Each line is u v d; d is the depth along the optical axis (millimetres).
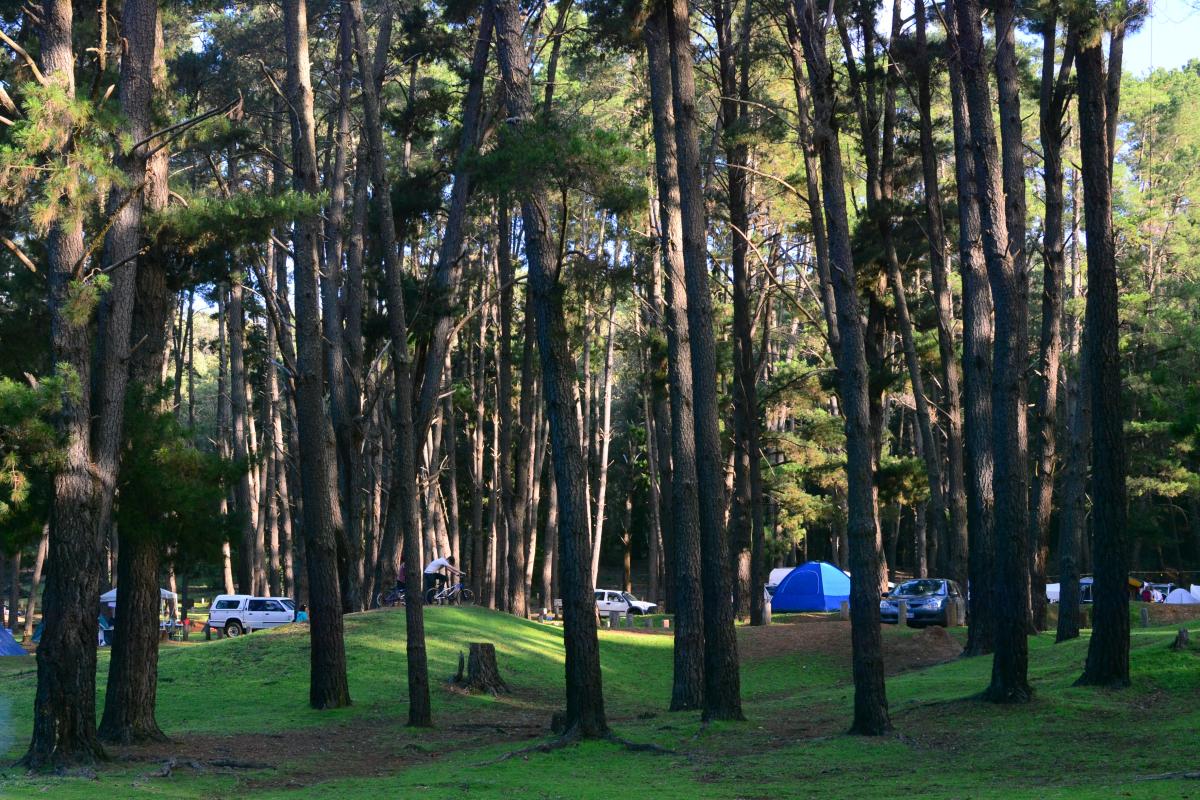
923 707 17562
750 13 32344
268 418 49938
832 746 15062
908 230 34719
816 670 28141
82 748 14250
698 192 18672
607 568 88062
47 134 13539
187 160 31844
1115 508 18125
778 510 60094
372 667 25141
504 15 16562
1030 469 48344
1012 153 23203
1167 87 66875
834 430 48781
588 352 48844
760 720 18297
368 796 12312
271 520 53250
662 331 35688
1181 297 51031
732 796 11688
